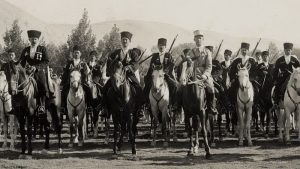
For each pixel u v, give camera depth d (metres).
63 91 18.08
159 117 18.70
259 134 21.69
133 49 15.12
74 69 16.77
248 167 12.03
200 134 21.55
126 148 16.53
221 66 19.00
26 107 14.09
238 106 16.98
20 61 14.84
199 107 13.38
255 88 18.06
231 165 12.38
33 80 14.46
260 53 22.25
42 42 53.59
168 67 17.52
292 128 23.53
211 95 13.91
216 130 24.16
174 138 18.80
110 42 52.62
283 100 17.75
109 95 13.94
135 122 14.48
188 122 14.20
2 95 15.88
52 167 12.31
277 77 18.28
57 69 49.16
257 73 19.55
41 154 15.07
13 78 13.69
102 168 12.07
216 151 15.48
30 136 14.30
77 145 17.55
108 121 17.81
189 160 13.48
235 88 17.33
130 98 13.98
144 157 14.15
